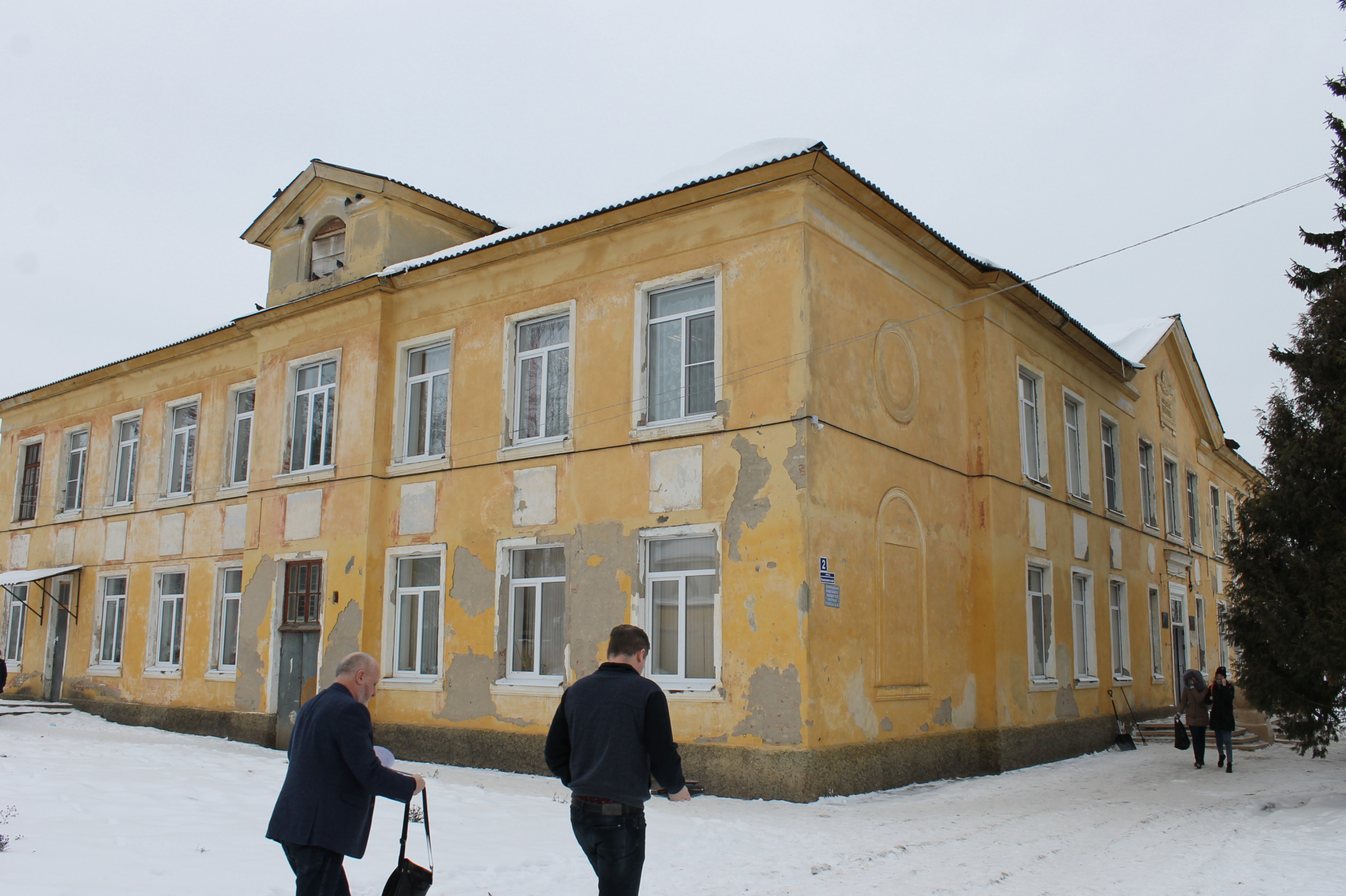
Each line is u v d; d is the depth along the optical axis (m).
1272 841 9.77
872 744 13.70
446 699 16.30
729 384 14.04
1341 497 13.23
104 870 7.01
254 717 18.80
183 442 23.44
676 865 8.62
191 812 9.66
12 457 27.98
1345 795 12.64
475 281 17.27
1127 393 24.50
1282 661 13.41
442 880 7.64
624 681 5.16
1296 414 13.93
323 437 18.91
